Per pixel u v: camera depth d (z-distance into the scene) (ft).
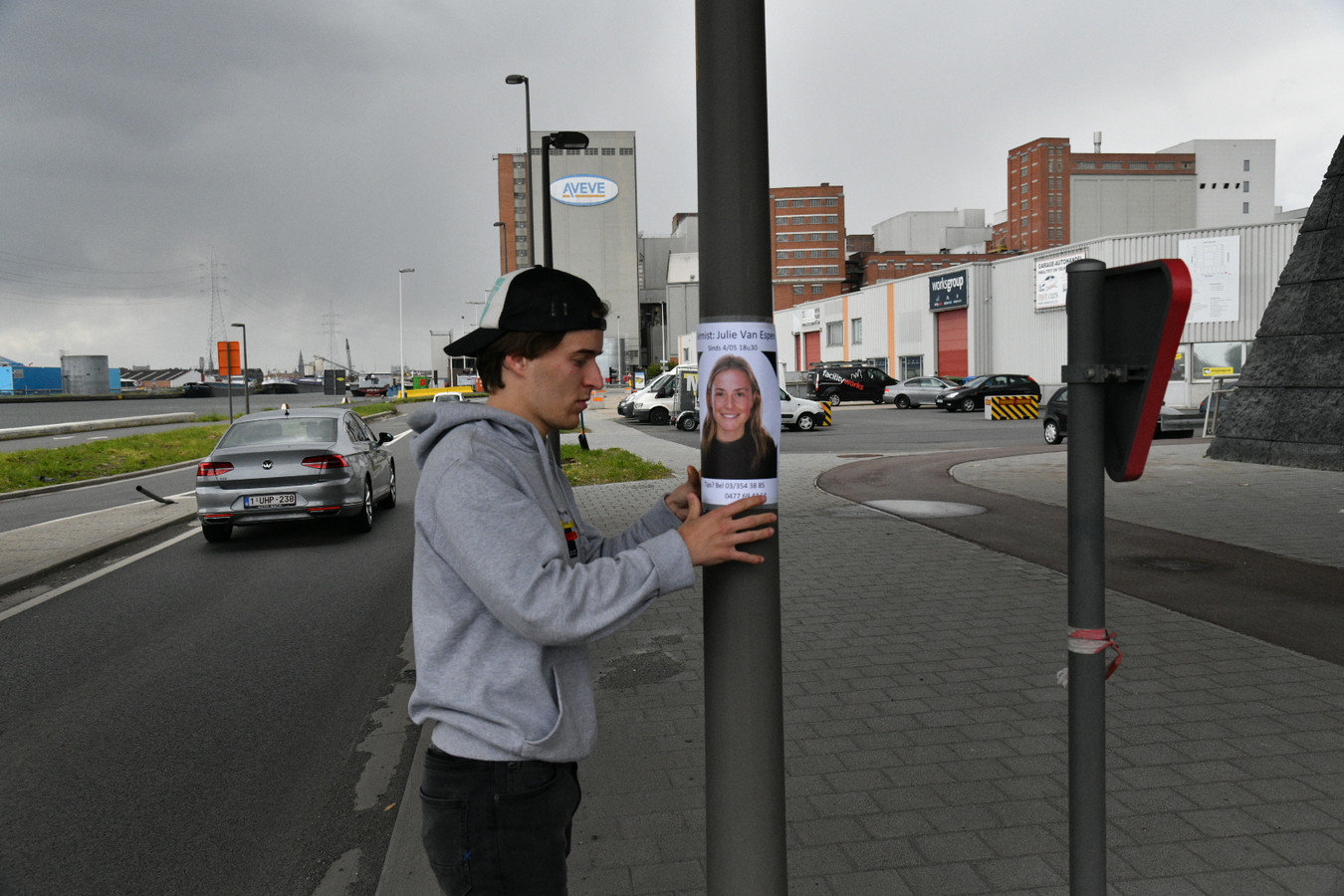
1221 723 13.38
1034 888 9.23
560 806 5.23
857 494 40.09
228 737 15.01
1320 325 41.91
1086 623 6.06
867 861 9.81
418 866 10.27
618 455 61.41
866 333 188.85
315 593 25.61
